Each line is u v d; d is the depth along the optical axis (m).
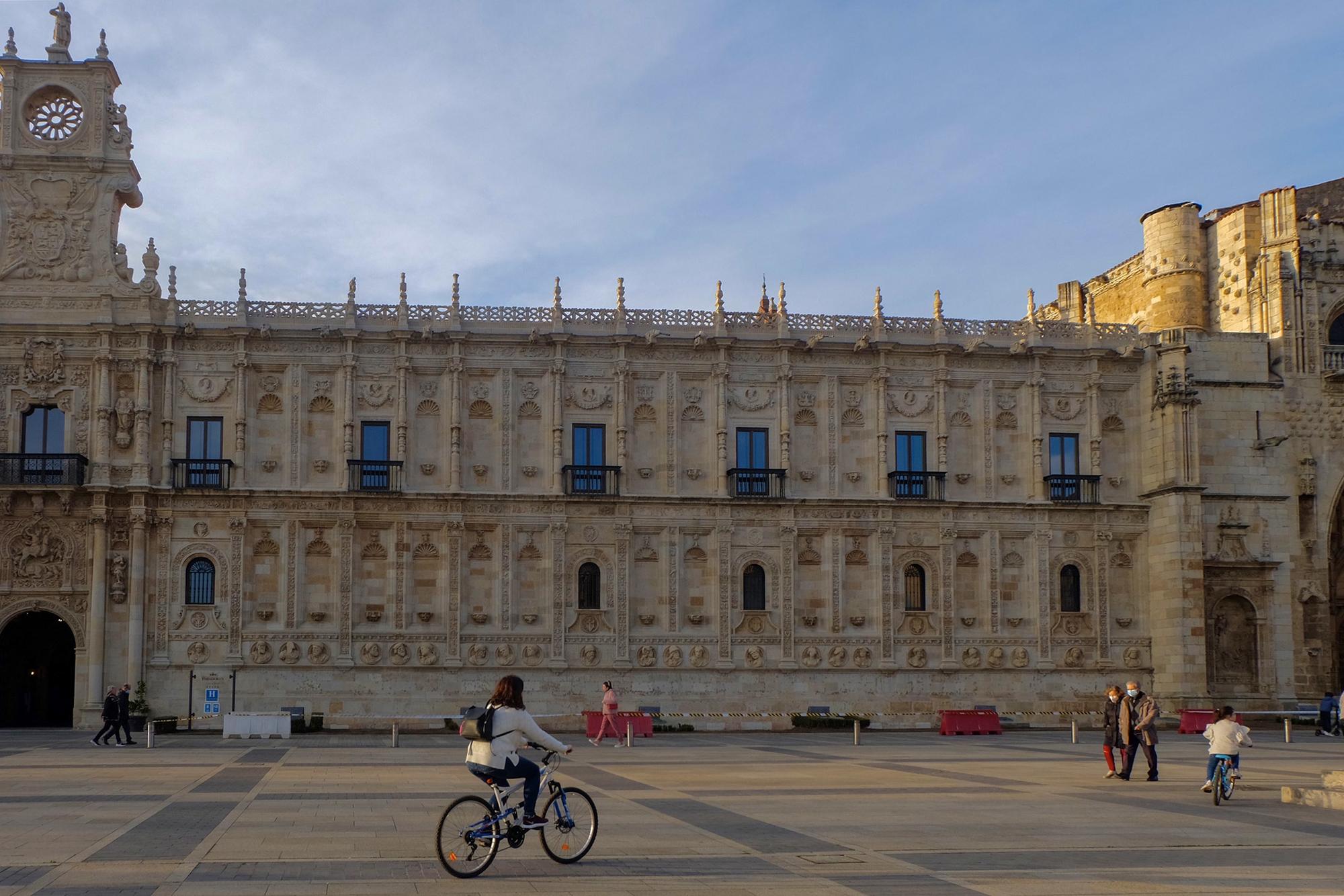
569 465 67.88
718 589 68.00
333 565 65.81
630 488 68.62
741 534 68.69
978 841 24.22
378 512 66.25
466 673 65.94
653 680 67.19
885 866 21.39
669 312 69.62
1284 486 73.50
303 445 66.62
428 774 36.50
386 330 67.31
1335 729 61.06
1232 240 78.12
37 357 65.19
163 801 29.62
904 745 52.59
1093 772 38.97
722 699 67.50
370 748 48.28
